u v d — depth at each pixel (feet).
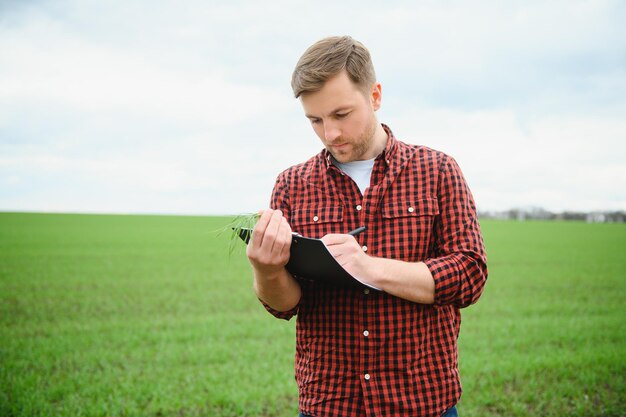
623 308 36.22
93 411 16.67
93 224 158.92
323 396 6.29
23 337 27.53
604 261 68.18
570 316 33.35
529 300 39.45
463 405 17.40
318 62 5.77
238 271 57.26
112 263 62.85
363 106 5.98
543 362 21.80
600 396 18.07
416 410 6.07
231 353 24.25
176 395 18.31
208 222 185.78
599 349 24.22
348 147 6.12
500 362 21.93
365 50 6.09
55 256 69.72
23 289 43.29
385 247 6.27
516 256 74.23
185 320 32.14
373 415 6.06
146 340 26.94
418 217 6.27
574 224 192.24
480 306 36.96
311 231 6.64
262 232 5.57
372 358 6.13
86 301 38.42
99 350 24.54
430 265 5.75
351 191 6.50
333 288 6.34
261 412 17.19
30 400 17.33
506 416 16.48
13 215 206.08
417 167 6.48
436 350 6.31
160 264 62.75
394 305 6.11
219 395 18.06
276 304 6.34
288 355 23.95
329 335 6.35
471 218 6.31
